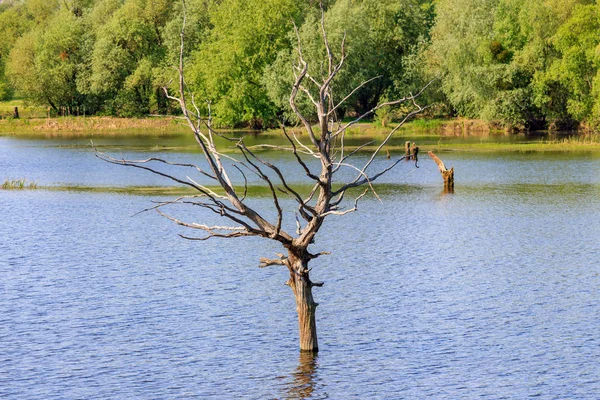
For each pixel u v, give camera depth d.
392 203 64.88
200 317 33.78
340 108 128.00
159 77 148.38
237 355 29.09
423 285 38.59
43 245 49.19
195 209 62.59
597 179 76.56
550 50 119.62
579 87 115.50
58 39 165.12
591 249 46.41
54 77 161.25
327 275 40.84
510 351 29.17
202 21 153.50
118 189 75.50
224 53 132.88
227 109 132.38
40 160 101.75
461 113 136.50
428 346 29.80
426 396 25.16
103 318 33.66
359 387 25.91
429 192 70.88
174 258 45.16
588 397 24.91
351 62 125.00
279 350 29.52
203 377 26.98
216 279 40.22
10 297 37.00
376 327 32.12
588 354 28.77
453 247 47.44
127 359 28.81
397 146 108.81
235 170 88.81
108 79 158.50
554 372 27.06
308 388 25.88
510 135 122.44
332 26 122.00
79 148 115.69
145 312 34.53
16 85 166.12
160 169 90.69
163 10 159.62
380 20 138.62
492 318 33.16
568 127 127.00
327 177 25.02
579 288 37.78
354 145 110.62
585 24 111.69
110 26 159.62
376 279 39.88
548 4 116.62
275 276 40.81
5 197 70.56
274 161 96.19
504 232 51.88
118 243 49.69
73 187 77.19
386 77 140.62
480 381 26.31
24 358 28.95
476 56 122.81
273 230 24.94
